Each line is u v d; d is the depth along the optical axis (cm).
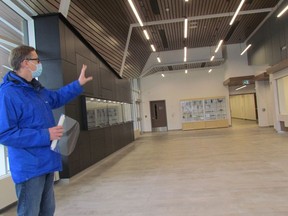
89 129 719
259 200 373
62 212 388
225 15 1134
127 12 958
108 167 730
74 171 605
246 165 599
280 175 496
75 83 194
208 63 1806
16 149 152
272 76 1316
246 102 2623
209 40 1600
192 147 967
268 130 1408
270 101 1675
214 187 452
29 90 163
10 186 434
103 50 919
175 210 361
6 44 502
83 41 744
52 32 591
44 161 156
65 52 615
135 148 1098
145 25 1127
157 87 2008
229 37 1592
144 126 1997
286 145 845
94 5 739
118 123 1081
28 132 148
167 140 1300
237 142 1003
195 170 591
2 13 511
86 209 395
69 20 661
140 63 1600
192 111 1958
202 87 1970
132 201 415
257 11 1159
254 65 1580
